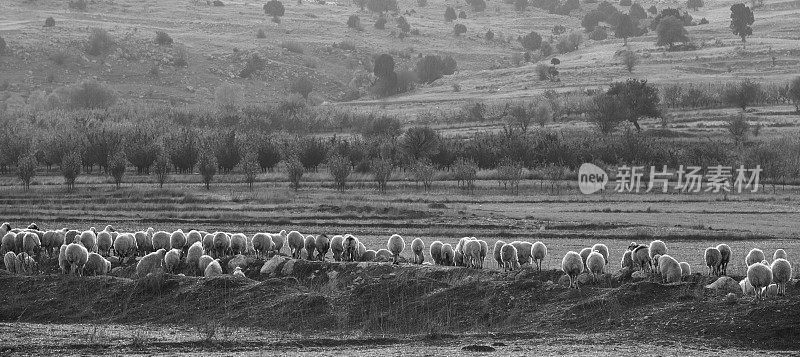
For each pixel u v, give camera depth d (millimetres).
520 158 114562
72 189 92750
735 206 83625
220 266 41031
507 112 164500
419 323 33062
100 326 33000
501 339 30625
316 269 39719
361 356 27125
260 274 40500
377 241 61375
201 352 28438
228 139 116062
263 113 170750
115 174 96625
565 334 31141
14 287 36812
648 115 141125
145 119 159375
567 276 37156
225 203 83500
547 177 104188
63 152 112625
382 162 100125
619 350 28203
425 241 61594
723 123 143750
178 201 84500
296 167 97062
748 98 160875
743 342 29469
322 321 33312
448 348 28812
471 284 35219
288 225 70438
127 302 35375
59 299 35719
